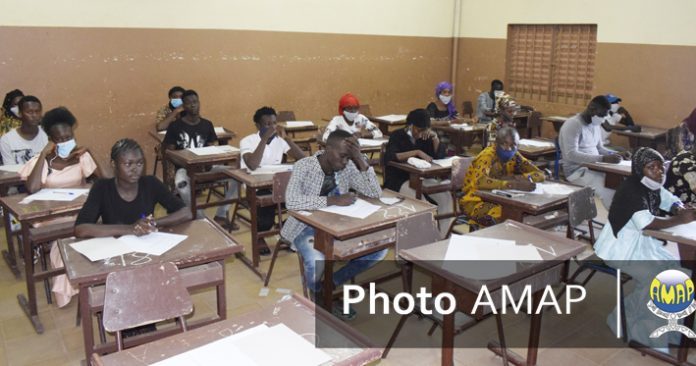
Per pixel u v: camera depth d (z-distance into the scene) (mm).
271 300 3432
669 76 6398
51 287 3457
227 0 6469
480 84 8547
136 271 1941
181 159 4254
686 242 2484
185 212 2730
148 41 6039
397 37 8016
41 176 3268
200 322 2432
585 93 7352
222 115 6676
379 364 2740
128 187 2711
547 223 3486
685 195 3377
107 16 5773
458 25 8625
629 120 6520
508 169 3791
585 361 2777
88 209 2609
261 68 6855
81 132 5820
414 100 8438
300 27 7070
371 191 3182
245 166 4113
